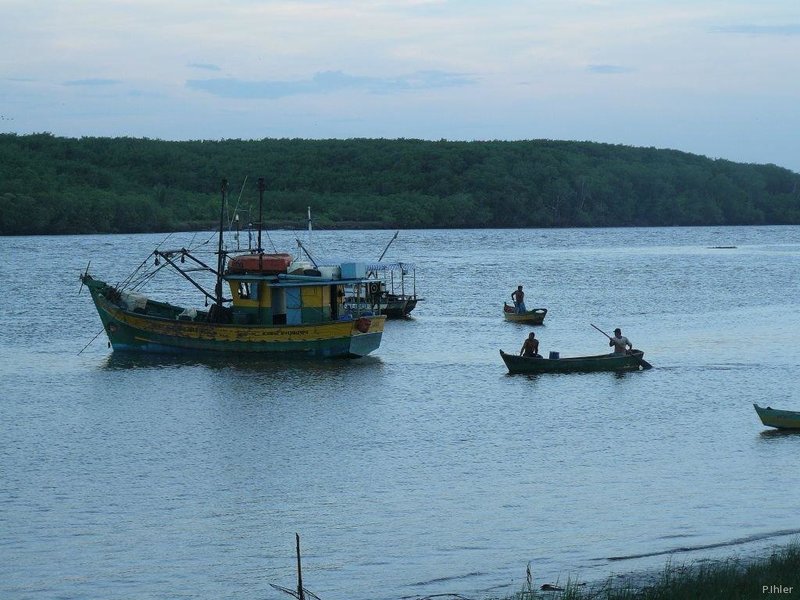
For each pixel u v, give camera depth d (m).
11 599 26.59
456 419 47.00
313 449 41.66
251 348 62.59
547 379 56.84
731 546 29.58
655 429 44.59
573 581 26.98
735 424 45.38
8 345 69.88
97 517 32.97
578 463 39.16
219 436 43.91
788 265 152.00
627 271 140.75
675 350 67.38
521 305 84.50
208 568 28.64
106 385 55.41
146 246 195.38
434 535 31.16
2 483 36.81
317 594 26.77
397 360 63.97
